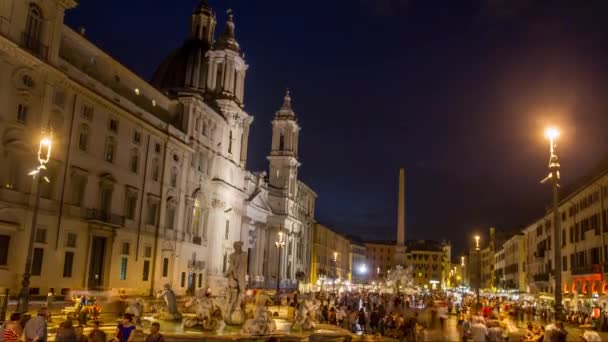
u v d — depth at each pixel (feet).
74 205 140.26
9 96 120.88
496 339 78.33
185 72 245.86
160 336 50.14
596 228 176.86
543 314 182.80
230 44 247.29
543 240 276.41
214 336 70.90
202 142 212.02
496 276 462.19
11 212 120.47
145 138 173.68
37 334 55.72
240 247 90.38
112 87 165.68
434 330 115.65
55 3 133.90
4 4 120.47
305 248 398.01
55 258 133.18
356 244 638.12
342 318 113.09
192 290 200.13
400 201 312.50
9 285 119.75
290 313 125.70
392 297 218.38
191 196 202.28
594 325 140.67
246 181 273.75
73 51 149.28
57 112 134.51
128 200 164.55
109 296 135.74
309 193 408.87
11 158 122.42
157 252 177.78
